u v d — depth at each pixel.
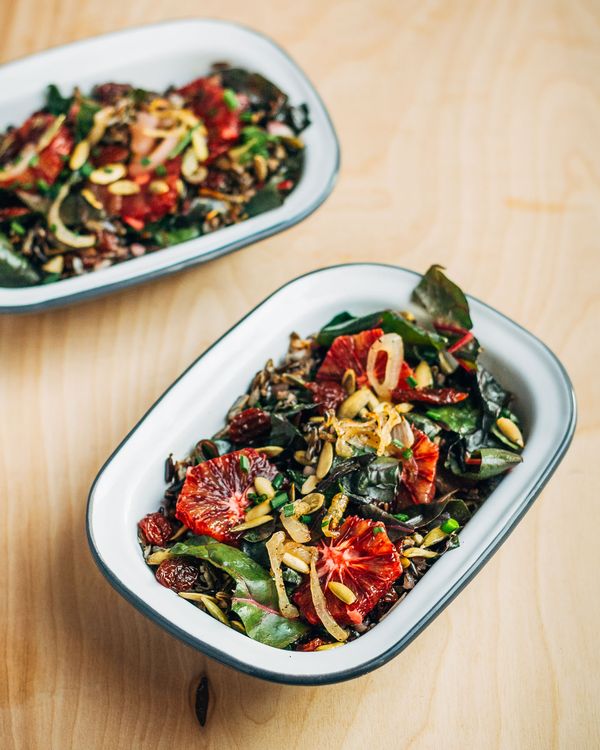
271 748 0.53
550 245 0.68
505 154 0.71
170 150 0.65
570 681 0.55
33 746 0.54
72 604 0.57
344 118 0.72
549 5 0.77
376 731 0.53
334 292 0.58
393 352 0.56
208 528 0.52
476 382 0.56
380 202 0.69
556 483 0.60
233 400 0.57
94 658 0.56
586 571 0.57
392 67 0.74
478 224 0.68
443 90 0.74
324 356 0.59
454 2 0.77
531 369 0.56
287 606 0.51
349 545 0.51
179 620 0.49
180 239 0.65
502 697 0.54
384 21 0.76
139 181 0.65
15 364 0.63
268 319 0.57
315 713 0.54
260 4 0.77
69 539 0.59
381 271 0.58
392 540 0.52
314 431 0.54
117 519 0.53
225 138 0.66
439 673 0.55
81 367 0.63
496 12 0.77
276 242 0.67
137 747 0.53
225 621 0.51
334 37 0.76
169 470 0.54
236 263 0.66
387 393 0.56
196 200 0.66
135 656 0.55
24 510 0.60
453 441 0.55
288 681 0.48
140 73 0.70
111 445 0.61
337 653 0.48
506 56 0.75
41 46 0.75
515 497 0.52
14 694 0.55
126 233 0.65
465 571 0.50
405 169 0.70
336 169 0.64
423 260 0.67
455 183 0.70
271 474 0.54
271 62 0.69
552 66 0.75
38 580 0.58
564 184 0.70
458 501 0.53
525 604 0.56
